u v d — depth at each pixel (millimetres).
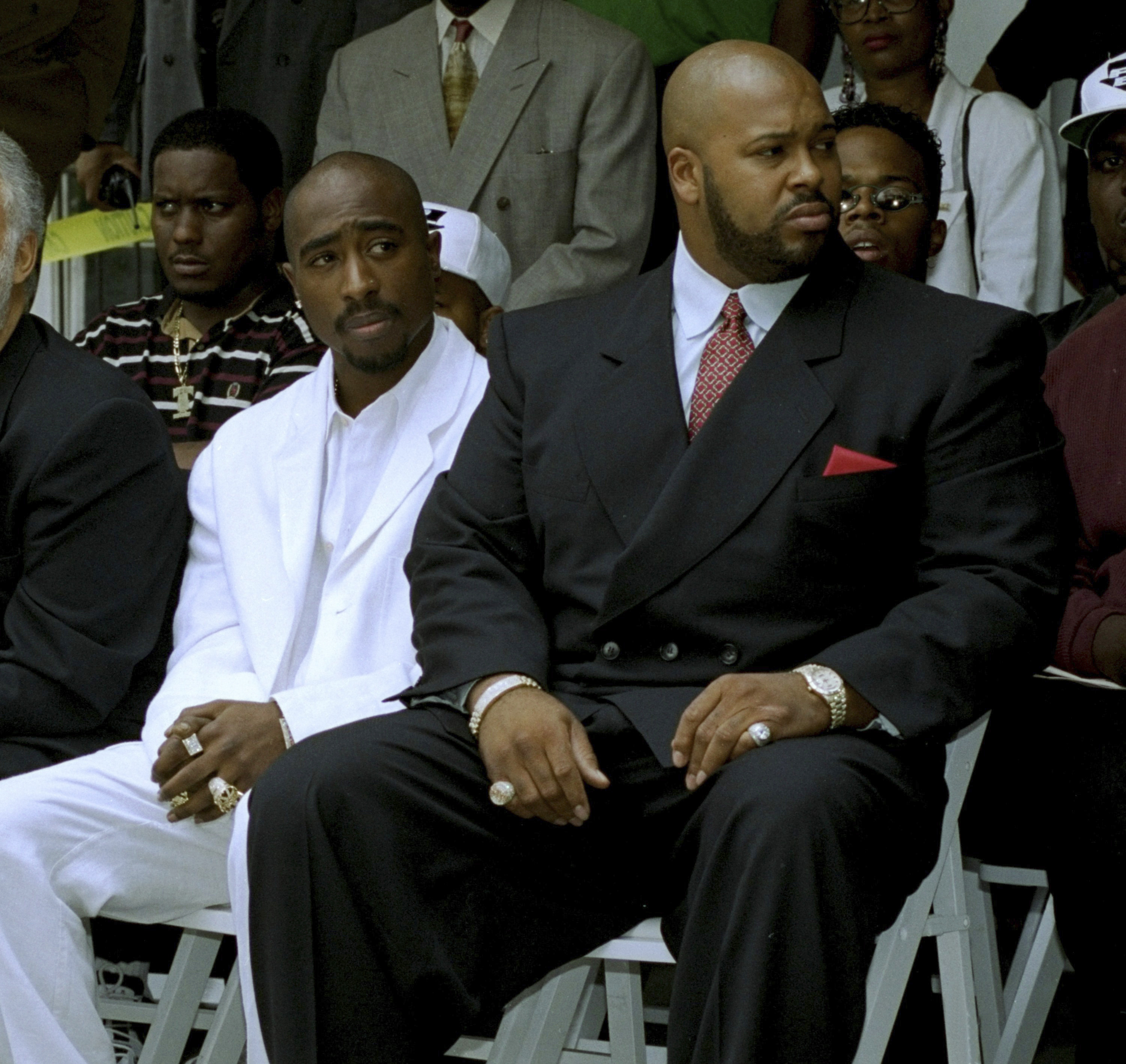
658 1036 14000
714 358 10422
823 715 9234
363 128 17375
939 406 9844
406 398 12648
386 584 12141
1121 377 12008
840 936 8617
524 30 16953
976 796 11562
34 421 12109
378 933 9578
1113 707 11008
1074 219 17141
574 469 10375
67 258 20906
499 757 9633
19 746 11820
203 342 15992
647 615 10023
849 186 14406
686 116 10406
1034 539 9711
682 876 9562
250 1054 9906
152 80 20062
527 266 16719
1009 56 18031
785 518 9781
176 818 11242
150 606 12367
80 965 10930
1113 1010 10641
